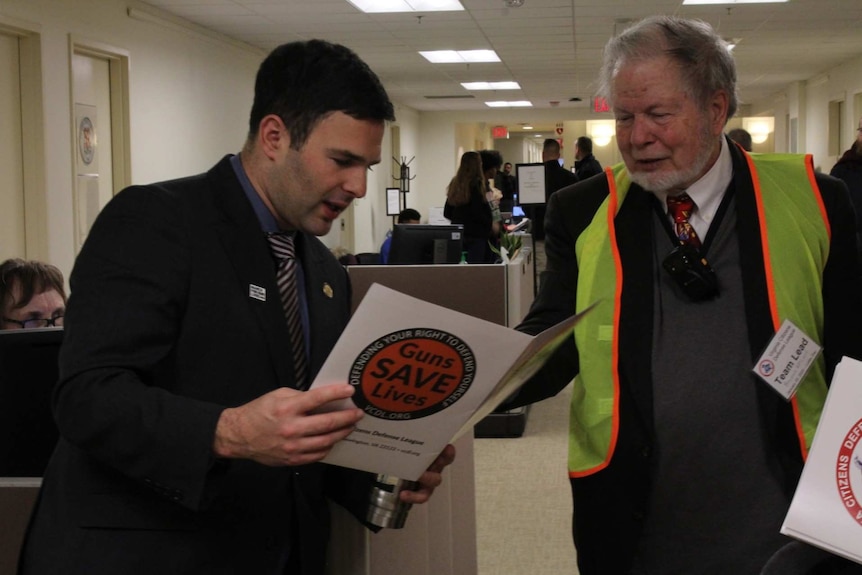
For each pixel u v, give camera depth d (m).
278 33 9.34
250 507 1.21
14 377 1.51
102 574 1.13
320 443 1.02
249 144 1.26
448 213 7.36
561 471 4.14
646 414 1.46
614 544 1.50
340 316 1.40
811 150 14.73
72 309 1.13
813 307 1.48
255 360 1.21
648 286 1.50
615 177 1.58
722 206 1.51
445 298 4.58
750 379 1.45
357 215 15.25
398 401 1.07
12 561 1.41
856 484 0.98
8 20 5.63
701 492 1.46
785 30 9.69
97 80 6.99
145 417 1.05
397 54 11.12
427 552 1.97
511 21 8.87
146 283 1.13
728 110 1.48
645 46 1.43
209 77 9.02
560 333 1.20
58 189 6.24
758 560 1.43
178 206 1.20
